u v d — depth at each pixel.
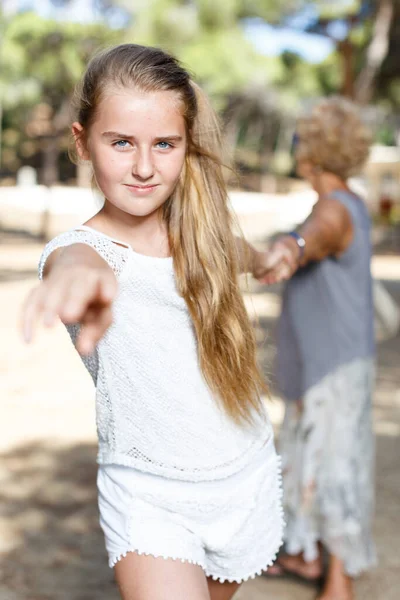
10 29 28.34
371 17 21.36
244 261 2.17
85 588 3.30
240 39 26.83
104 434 1.88
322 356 3.01
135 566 1.79
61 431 5.45
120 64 1.75
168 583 1.77
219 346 1.90
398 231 20.97
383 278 14.86
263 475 1.99
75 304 1.14
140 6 24.20
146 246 1.88
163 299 1.83
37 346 8.44
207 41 26.00
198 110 1.96
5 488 4.39
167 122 1.76
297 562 3.32
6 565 3.48
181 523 1.86
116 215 1.86
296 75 45.16
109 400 1.82
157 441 1.83
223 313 1.92
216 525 1.90
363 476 3.12
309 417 3.06
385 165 23.05
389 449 5.24
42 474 4.62
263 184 51.28
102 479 1.90
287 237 2.76
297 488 3.12
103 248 1.78
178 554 1.81
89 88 1.78
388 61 23.31
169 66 1.79
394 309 3.32
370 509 3.17
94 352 1.80
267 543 2.01
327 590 3.15
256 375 2.00
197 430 1.86
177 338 1.85
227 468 1.90
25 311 1.12
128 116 1.73
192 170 1.95
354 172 3.02
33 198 33.41
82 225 1.83
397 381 7.09
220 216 1.97
